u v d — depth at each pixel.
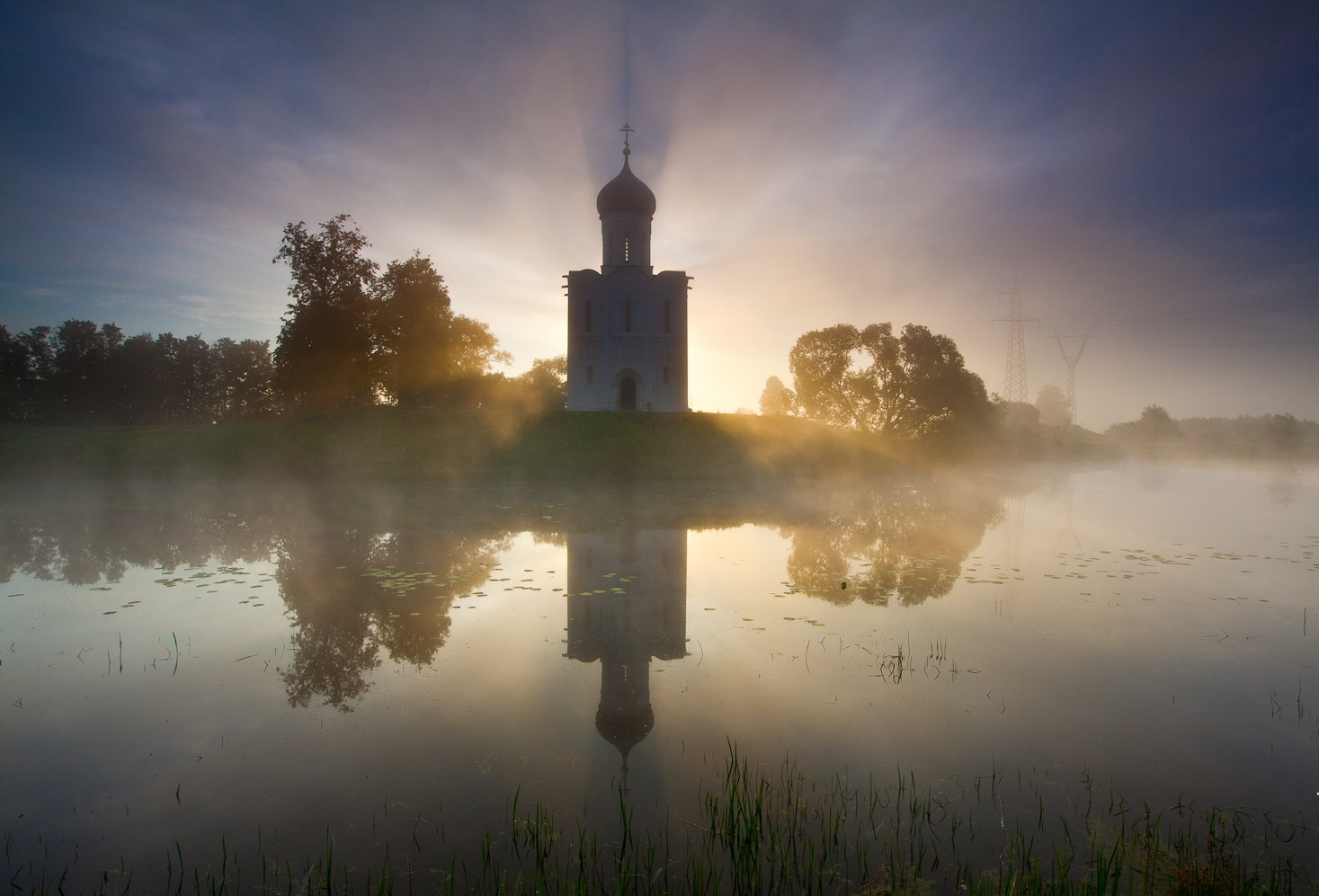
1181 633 9.77
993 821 5.41
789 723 7.01
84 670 8.28
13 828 5.31
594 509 21.81
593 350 47.03
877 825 5.35
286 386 42.72
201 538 16.36
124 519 19.02
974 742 6.63
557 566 13.67
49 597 11.29
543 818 5.42
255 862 4.91
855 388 59.47
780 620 10.27
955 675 8.22
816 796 5.73
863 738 6.69
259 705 7.36
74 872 4.80
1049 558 14.96
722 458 34.34
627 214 47.72
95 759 6.28
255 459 30.75
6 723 6.95
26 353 75.81
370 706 7.33
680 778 6.00
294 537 16.53
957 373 56.72
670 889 4.64
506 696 7.59
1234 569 13.91
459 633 9.62
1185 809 5.59
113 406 76.94
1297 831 5.30
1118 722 7.05
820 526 19.23
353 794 5.76
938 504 25.17
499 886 4.62
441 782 5.93
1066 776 6.06
